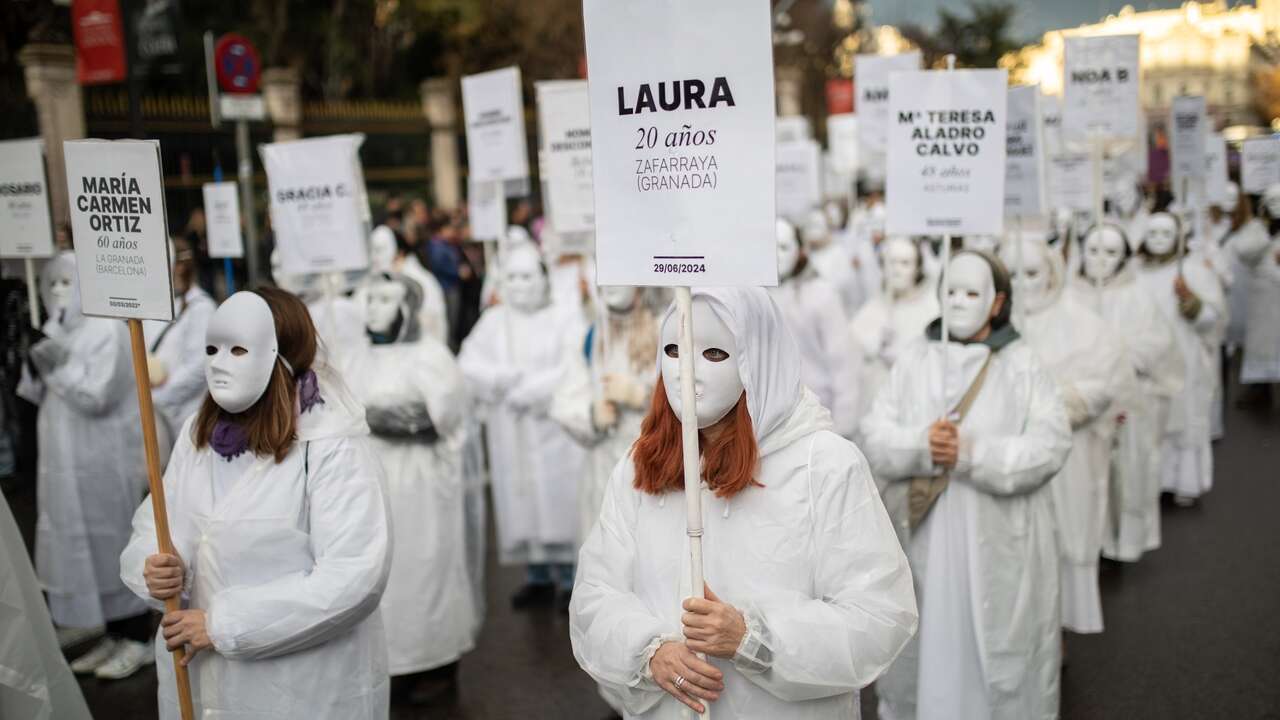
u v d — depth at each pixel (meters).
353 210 5.29
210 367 2.99
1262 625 5.74
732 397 2.55
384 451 5.05
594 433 5.53
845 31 30.67
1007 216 5.73
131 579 3.10
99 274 3.04
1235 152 12.52
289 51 21.81
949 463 3.94
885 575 2.55
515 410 6.70
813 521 2.57
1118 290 7.27
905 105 4.24
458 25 24.20
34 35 11.65
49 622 3.72
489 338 7.12
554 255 8.44
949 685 3.95
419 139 20.47
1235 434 10.54
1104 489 5.70
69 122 11.96
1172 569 6.77
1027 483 3.91
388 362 5.14
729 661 2.54
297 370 3.11
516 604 6.56
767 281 2.26
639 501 2.75
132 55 10.45
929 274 7.63
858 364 6.56
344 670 3.10
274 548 2.98
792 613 2.47
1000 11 27.09
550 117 6.41
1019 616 3.98
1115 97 6.45
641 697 2.61
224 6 20.39
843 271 11.95
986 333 4.20
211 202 8.16
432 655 5.07
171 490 3.16
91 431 5.57
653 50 2.32
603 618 2.63
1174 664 5.30
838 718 2.63
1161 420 7.42
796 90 27.83
